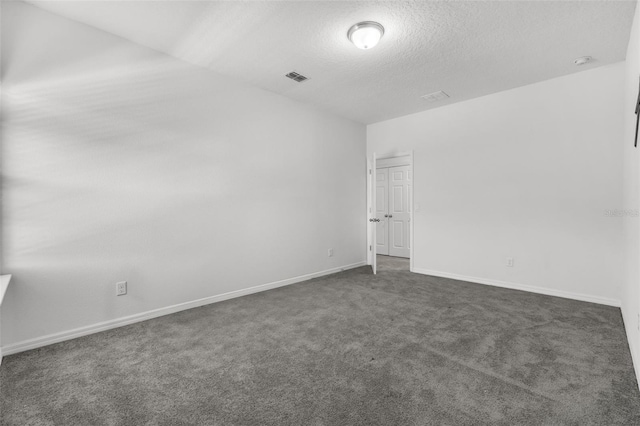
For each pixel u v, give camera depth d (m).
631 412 1.45
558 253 3.37
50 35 2.24
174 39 2.61
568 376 1.76
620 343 2.18
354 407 1.52
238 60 2.96
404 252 6.09
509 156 3.71
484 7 2.15
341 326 2.55
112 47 2.53
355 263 5.08
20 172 2.13
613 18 2.27
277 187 3.85
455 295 3.42
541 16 2.25
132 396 1.62
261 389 1.68
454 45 2.66
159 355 2.07
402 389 1.66
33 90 2.18
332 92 3.78
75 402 1.57
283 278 3.93
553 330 2.42
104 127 2.49
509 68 3.12
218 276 3.25
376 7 2.16
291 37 2.56
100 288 2.47
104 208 2.50
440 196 4.35
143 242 2.71
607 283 3.07
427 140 4.48
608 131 3.06
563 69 3.14
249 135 3.53
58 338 2.27
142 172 2.71
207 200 3.16
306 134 4.21
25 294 2.15
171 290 2.90
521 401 1.54
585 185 3.20
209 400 1.58
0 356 1.98
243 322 2.66
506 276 3.76
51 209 2.26
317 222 4.39
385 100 4.05
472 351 2.08
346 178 4.88
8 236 2.09
